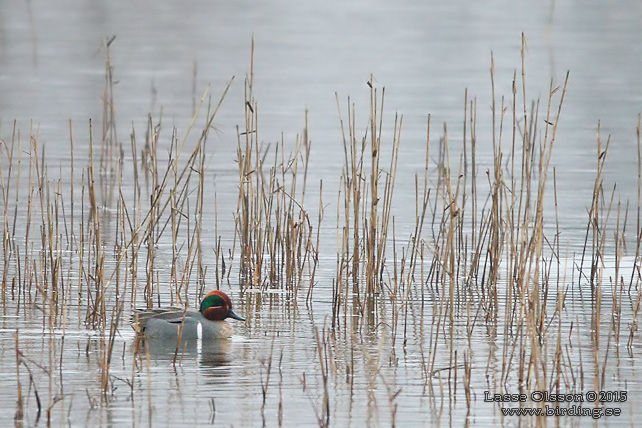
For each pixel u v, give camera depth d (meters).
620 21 61.09
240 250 18.61
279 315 14.97
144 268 17.31
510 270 15.24
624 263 17.94
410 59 47.91
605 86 40.38
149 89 39.41
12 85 39.28
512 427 10.91
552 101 37.00
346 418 11.04
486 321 14.66
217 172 25.73
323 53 49.84
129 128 31.59
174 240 16.27
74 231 19.56
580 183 24.64
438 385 12.14
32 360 12.61
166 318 13.72
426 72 44.16
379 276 17.11
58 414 10.95
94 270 16.91
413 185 24.50
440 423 10.98
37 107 34.72
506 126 32.56
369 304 15.62
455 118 33.81
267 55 49.06
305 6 70.12
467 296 16.03
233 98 37.75
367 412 11.21
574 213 21.64
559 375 12.12
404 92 39.06
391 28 59.09
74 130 30.92
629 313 15.16
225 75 42.97
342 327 14.38
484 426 10.93
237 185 24.11
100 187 23.64
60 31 55.69
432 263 17.55
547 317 14.89
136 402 11.33
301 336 13.97
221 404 11.34
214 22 61.38
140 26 58.69
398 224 20.73
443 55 48.69
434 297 16.00
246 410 11.17
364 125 32.53
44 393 11.58
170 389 11.77
